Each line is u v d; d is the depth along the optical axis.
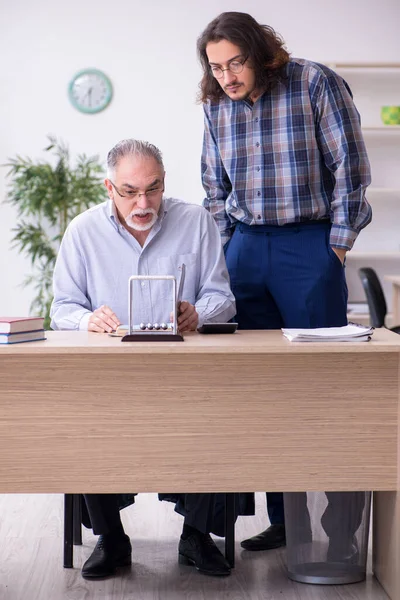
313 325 3.50
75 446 2.71
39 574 3.04
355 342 2.67
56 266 3.27
